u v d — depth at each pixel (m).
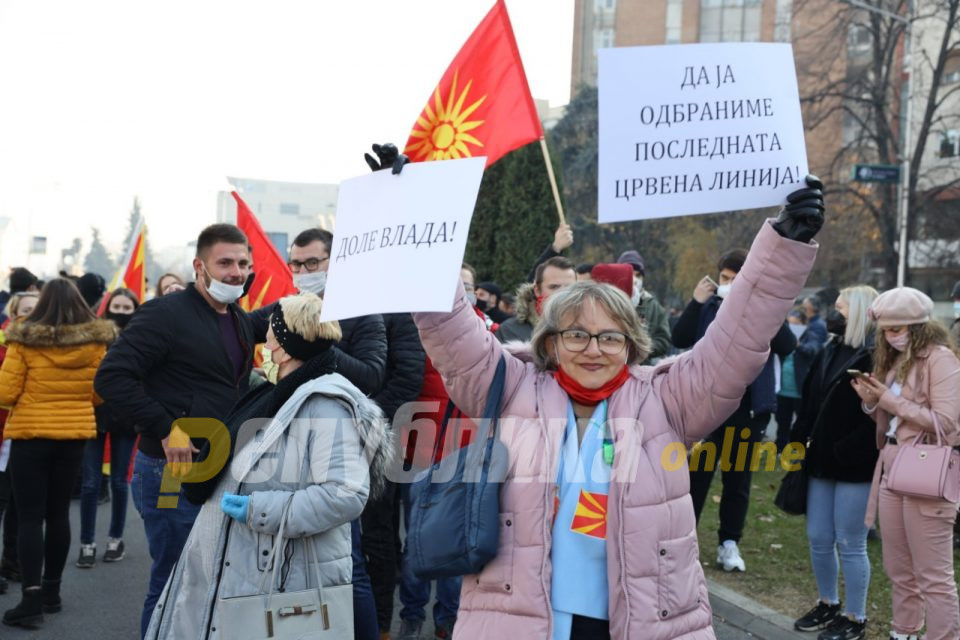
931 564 4.18
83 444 5.20
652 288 31.33
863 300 4.70
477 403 2.59
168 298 4.05
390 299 2.42
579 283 2.61
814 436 4.76
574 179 30.94
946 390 4.12
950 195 26.56
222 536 3.02
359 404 3.14
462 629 2.44
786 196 2.39
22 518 5.02
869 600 5.39
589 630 2.41
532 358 2.70
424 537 2.42
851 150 27.91
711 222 29.70
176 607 3.15
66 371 4.97
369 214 2.55
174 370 3.97
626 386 2.56
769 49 2.41
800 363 10.47
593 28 38.19
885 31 26.06
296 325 3.12
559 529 2.46
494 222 14.94
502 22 5.17
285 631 2.94
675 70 2.37
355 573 3.87
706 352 2.44
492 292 8.15
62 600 5.51
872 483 4.45
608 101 2.34
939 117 25.30
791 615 5.15
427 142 5.35
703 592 2.48
